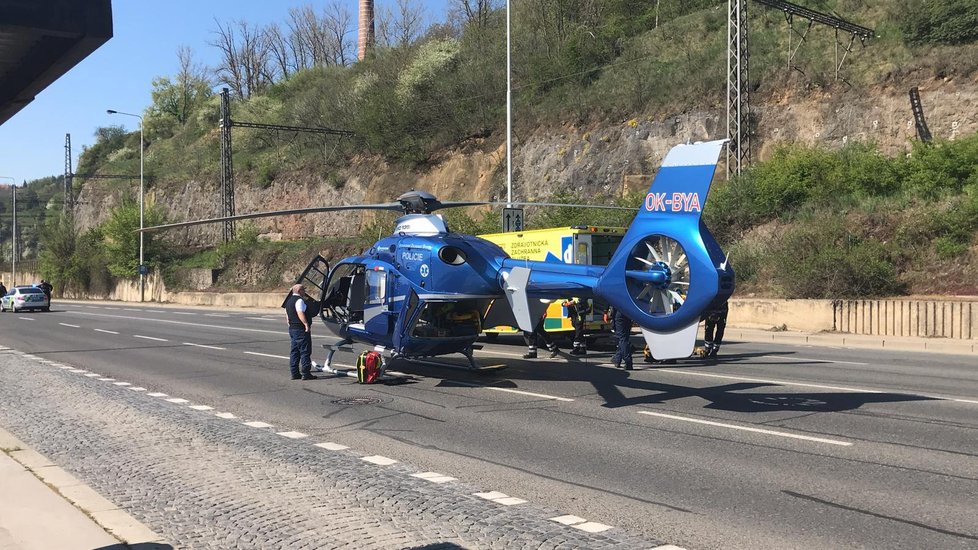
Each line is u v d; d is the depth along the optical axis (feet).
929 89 105.40
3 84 13.47
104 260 227.61
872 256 78.95
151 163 291.99
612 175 133.18
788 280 82.48
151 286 205.46
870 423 32.27
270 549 18.02
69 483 23.49
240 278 184.55
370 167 189.16
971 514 20.40
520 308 40.73
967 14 107.04
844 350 62.80
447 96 177.68
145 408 37.81
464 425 33.27
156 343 74.64
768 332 74.49
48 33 10.77
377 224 153.69
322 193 199.41
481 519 20.17
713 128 124.16
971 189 81.41
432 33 240.73
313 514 20.66
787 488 23.08
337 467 25.89
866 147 103.71
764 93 121.39
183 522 20.08
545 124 151.64
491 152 160.76
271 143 238.48
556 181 142.31
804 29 130.62
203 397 41.55
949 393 39.65
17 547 17.70
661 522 20.01
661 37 155.84
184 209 244.22
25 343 75.56
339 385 45.68
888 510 20.84
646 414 35.04
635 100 136.56
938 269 77.00
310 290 160.66
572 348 62.69
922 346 63.67
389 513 20.71
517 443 29.63
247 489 23.16
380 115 185.06
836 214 90.22
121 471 25.45
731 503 21.66
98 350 68.08
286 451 28.37
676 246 32.45
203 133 294.46
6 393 42.80
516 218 86.84
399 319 44.37
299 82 286.25
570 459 26.99
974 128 100.27
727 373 48.08
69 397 41.37
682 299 31.94
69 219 253.85
